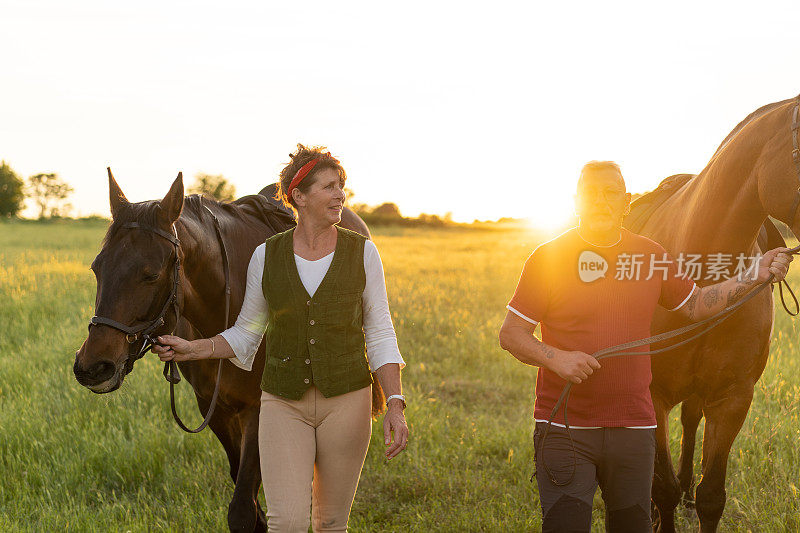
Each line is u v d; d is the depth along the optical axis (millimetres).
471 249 25234
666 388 3096
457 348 7590
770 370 5508
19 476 4055
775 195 2543
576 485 2262
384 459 4453
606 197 2230
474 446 4695
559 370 2199
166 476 4156
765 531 3416
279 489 2324
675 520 3789
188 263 2861
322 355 2367
